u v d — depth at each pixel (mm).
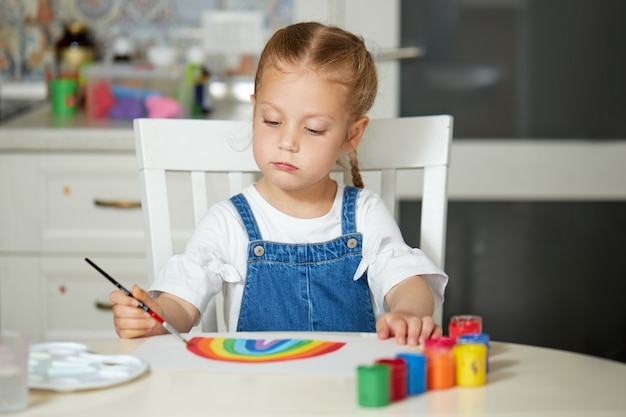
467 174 3068
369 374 1060
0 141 2723
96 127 2775
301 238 1731
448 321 3133
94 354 1244
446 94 3080
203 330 1732
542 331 3121
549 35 3053
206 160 1804
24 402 1055
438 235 1812
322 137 1611
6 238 2779
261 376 1173
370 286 1691
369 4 3074
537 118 3068
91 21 3379
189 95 3057
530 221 3088
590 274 3102
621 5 3037
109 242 2771
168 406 1063
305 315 1682
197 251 1667
